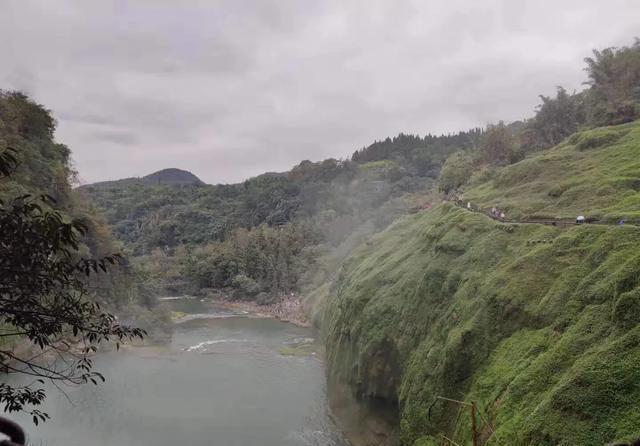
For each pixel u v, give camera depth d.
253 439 45.97
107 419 48.88
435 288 42.66
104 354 71.50
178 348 80.56
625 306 22.45
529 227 39.25
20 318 9.20
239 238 158.00
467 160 90.62
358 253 82.38
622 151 49.34
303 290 126.69
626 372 20.09
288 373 67.44
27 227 8.36
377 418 46.44
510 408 24.20
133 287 90.69
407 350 42.72
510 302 31.25
